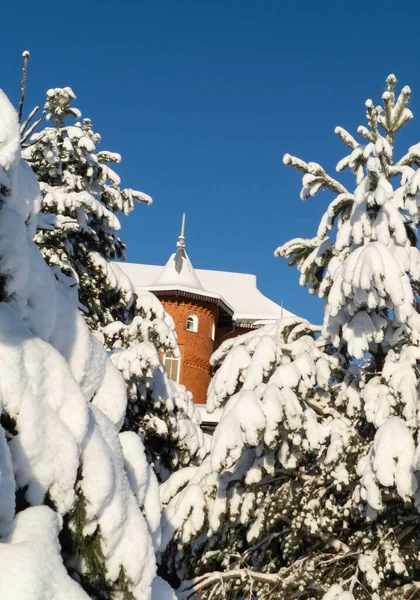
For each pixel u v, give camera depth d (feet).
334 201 43.57
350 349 39.29
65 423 16.01
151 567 16.40
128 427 48.70
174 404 51.16
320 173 44.50
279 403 35.99
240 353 40.06
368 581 35.42
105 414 19.02
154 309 55.72
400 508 37.63
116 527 16.07
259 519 39.42
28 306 17.26
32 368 15.79
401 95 44.21
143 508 19.06
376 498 34.01
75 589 12.62
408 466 33.17
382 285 35.83
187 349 144.56
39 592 11.83
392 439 33.91
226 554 40.70
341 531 41.70
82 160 54.95
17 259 16.62
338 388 45.09
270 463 38.37
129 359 45.24
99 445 16.55
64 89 55.57
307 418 38.99
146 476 19.20
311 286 46.65
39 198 17.84
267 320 161.38
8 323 16.10
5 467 13.78
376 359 43.86
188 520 38.09
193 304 147.54
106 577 15.93
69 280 25.07
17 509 14.89
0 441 13.98
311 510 38.52
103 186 57.11
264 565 43.32
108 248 55.16
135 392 46.06
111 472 16.31
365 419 43.47
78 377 18.67
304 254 47.80
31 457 15.05
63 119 56.59
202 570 41.39
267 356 38.75
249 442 34.76
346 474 37.96
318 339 45.88
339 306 39.06
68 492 15.47
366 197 40.19
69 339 18.66
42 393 15.83
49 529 13.65
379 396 38.24
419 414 35.45
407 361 38.09
